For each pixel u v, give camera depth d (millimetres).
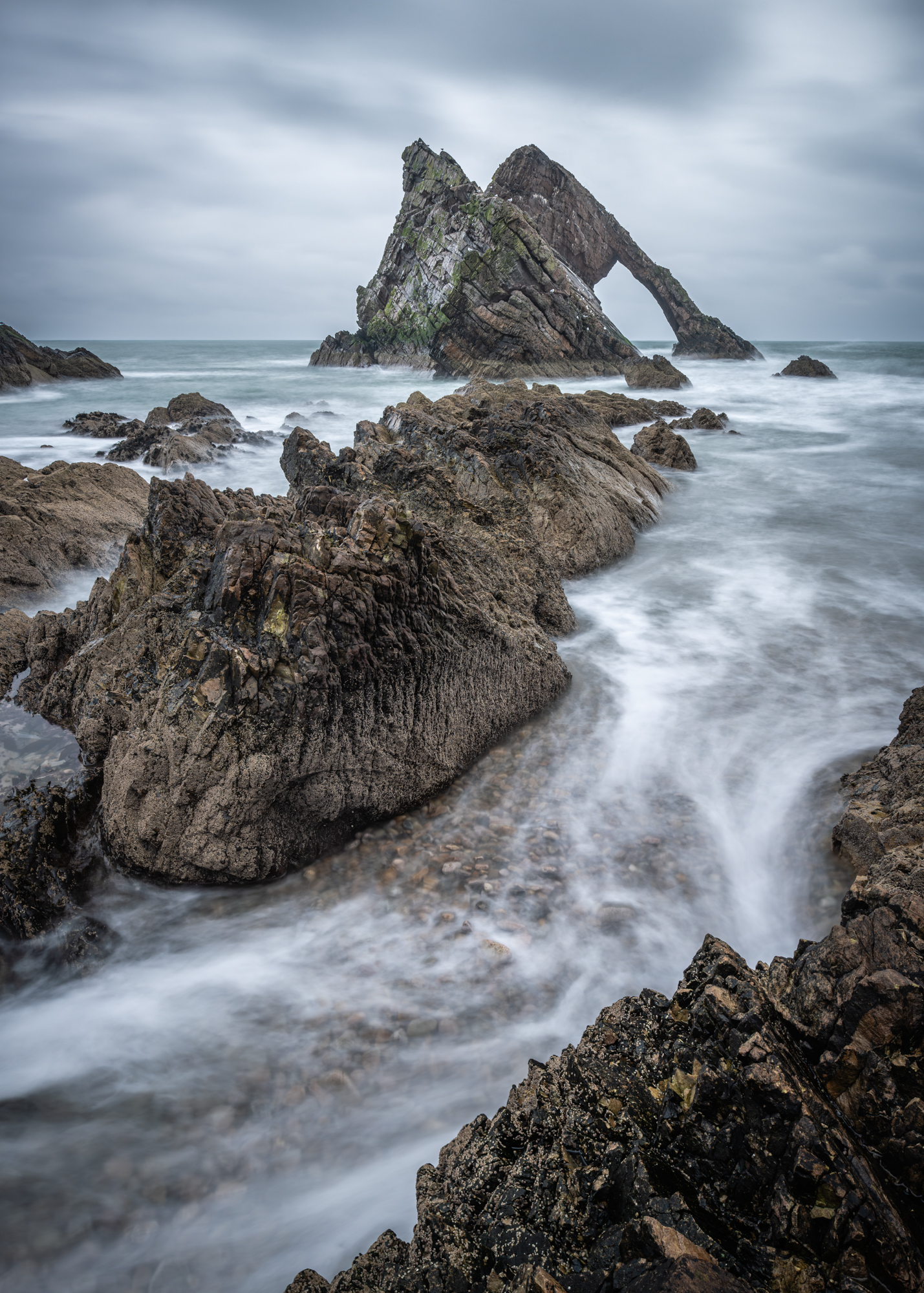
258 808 4961
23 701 6812
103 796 5320
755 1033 2660
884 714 7445
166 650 5531
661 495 16406
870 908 3139
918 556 12711
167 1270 3102
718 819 5824
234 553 5352
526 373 55969
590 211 78312
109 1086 3812
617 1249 2221
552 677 7516
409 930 4758
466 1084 3791
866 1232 2176
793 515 15539
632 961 4520
